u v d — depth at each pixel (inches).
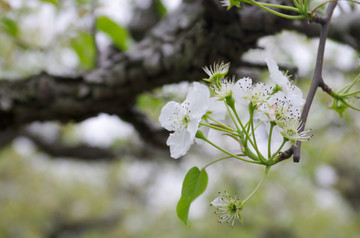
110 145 68.1
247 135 26.8
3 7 37.4
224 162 98.9
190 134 27.4
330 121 65.2
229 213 26.9
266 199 107.0
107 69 37.0
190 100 27.7
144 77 36.1
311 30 32.8
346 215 119.4
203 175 27.9
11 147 109.4
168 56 35.0
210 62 34.2
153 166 116.3
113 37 41.3
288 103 27.2
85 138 66.9
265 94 27.2
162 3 45.5
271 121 26.8
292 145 26.6
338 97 27.8
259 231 112.1
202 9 34.4
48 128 65.2
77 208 134.4
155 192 143.2
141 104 46.3
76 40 43.8
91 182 138.3
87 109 38.0
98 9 39.9
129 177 142.3
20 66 45.6
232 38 33.3
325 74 48.0
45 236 135.6
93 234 141.3
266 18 32.0
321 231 113.7
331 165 100.7
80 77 37.5
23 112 37.8
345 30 33.1
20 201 118.3
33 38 43.4
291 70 34.5
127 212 141.6
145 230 132.3
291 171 92.5
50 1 39.9
